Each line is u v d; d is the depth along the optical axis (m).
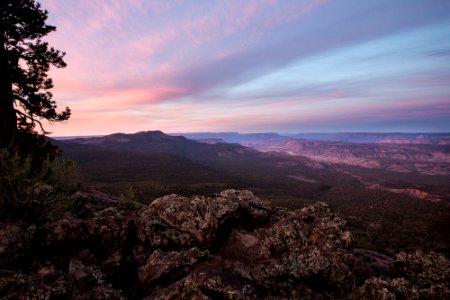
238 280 8.14
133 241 11.04
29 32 20.88
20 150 19.42
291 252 10.88
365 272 13.41
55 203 10.80
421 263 10.57
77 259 9.28
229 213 12.21
